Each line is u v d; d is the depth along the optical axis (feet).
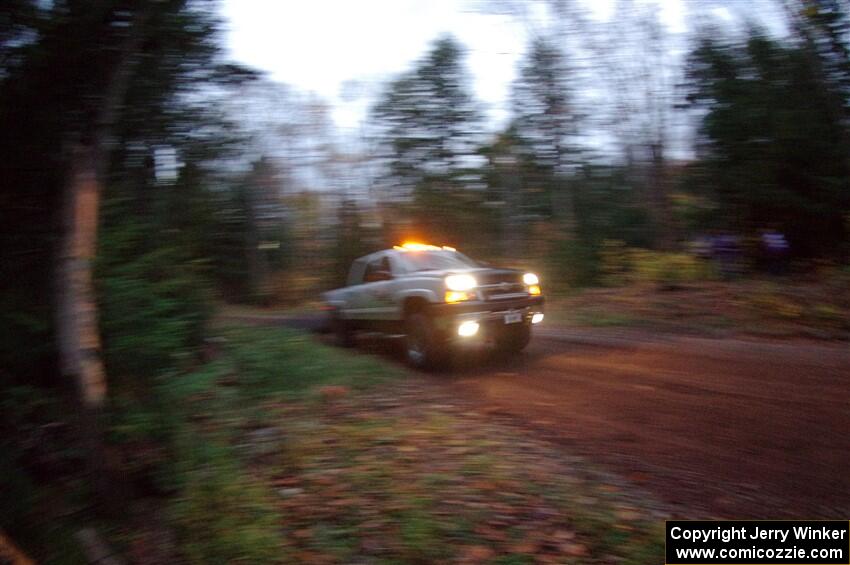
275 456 18.45
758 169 57.16
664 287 50.44
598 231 66.33
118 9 17.84
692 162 61.41
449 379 27.71
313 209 85.66
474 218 77.61
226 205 27.66
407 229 82.28
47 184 18.10
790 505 14.97
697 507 14.96
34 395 17.98
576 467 17.31
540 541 13.67
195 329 21.54
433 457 18.02
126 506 16.98
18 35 17.81
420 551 13.42
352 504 15.49
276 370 25.53
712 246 57.62
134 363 17.34
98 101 17.84
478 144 76.69
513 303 29.01
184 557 14.74
